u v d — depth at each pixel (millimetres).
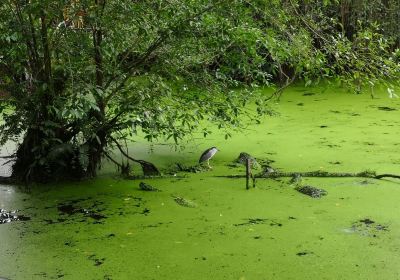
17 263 3072
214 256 3105
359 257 3062
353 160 4840
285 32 4375
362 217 3627
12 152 5258
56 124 4180
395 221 3551
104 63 4273
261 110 4965
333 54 4430
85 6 4043
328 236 3340
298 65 4266
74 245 3281
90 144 4453
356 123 6180
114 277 2896
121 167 4582
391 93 4117
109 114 4504
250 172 4285
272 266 2979
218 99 4629
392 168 4598
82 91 4004
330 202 3904
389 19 8828
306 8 5270
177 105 4523
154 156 5074
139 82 4336
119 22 4141
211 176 4520
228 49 4594
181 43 4301
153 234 3410
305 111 6855
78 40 4176
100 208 3857
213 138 5660
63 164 4352
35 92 4215
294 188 4195
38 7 3822
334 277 2848
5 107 4414
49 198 4078
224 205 3875
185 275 2900
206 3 4113
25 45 4230
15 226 3572
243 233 3402
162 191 4184
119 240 3334
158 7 4168
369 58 4270
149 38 4246
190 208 3832
